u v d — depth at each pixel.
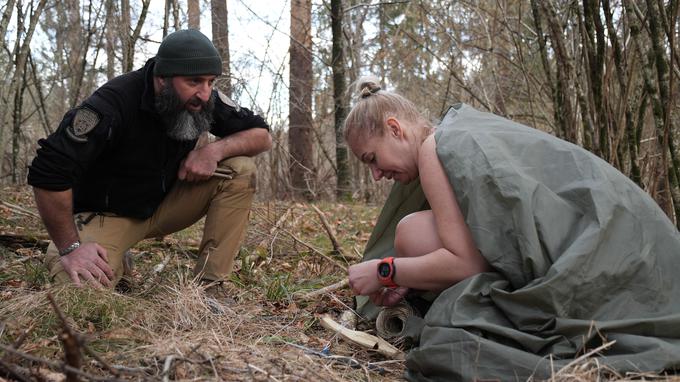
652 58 3.26
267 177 10.47
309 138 10.22
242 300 3.04
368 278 2.44
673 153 3.13
